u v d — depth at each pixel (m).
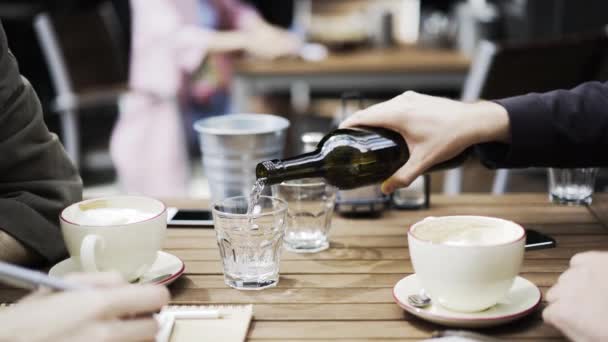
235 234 0.99
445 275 0.85
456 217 0.93
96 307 0.70
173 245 1.17
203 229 1.26
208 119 1.40
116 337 0.69
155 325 0.73
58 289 0.74
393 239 1.18
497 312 0.87
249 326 0.88
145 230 0.95
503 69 2.24
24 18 4.90
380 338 0.85
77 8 5.05
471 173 2.36
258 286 1.00
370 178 1.15
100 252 0.93
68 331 0.69
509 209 1.32
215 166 1.35
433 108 1.10
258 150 1.34
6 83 1.09
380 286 1.00
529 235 1.17
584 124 1.10
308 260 1.10
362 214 1.30
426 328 0.87
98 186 4.04
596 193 1.41
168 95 3.45
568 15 3.35
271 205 1.09
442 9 4.61
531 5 3.42
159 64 3.47
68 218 0.97
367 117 1.12
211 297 0.97
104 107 3.56
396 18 3.90
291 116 3.23
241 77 3.06
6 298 0.97
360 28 3.42
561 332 0.85
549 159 1.13
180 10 3.52
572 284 0.81
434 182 2.37
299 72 3.04
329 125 3.12
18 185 1.11
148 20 3.46
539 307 0.92
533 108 1.10
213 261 1.10
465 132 1.09
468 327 0.86
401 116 1.10
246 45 3.47
